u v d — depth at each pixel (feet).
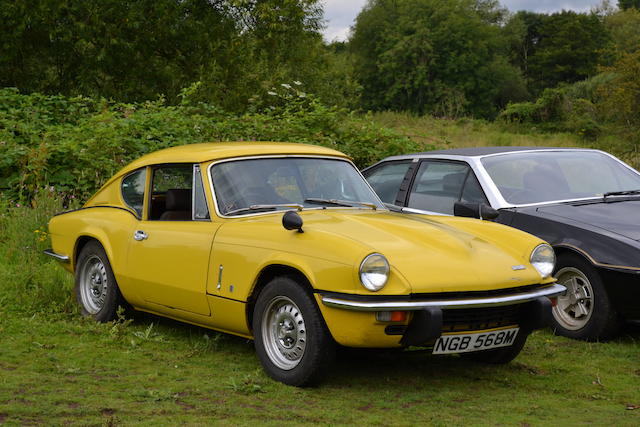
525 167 23.24
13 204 32.45
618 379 16.40
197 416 12.97
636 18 315.17
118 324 19.49
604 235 19.24
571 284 19.97
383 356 17.92
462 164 23.71
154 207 19.22
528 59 320.29
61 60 70.54
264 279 15.83
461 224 17.26
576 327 19.76
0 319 20.10
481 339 14.99
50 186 33.42
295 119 43.68
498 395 15.05
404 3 258.16
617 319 19.08
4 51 65.46
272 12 70.28
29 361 16.49
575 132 116.47
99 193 21.33
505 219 21.36
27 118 39.86
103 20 65.46
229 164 17.80
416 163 25.44
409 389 15.29
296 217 14.96
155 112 42.45
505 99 277.85
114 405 13.38
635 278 18.26
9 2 63.21
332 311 14.07
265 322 15.44
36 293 22.08
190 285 17.01
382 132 44.04
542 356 18.25
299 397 14.37
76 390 14.32
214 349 18.03
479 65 250.78
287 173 18.08
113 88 68.74
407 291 13.73
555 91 150.82
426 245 15.05
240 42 71.61
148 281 18.22
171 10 67.56
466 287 14.19
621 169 24.18
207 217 17.31
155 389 14.56
